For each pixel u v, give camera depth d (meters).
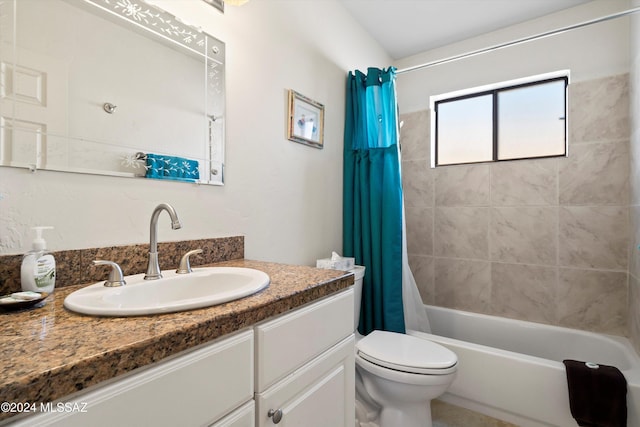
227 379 0.61
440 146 2.48
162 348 0.50
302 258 1.69
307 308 0.83
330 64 1.90
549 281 1.99
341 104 2.01
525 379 1.52
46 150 0.80
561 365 1.47
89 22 0.89
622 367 1.60
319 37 1.81
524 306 2.07
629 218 1.75
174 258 1.06
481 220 2.22
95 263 0.79
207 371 0.57
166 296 0.88
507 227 2.13
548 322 1.99
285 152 1.57
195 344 0.55
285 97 1.57
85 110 0.88
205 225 1.19
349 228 1.96
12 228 0.75
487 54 2.24
